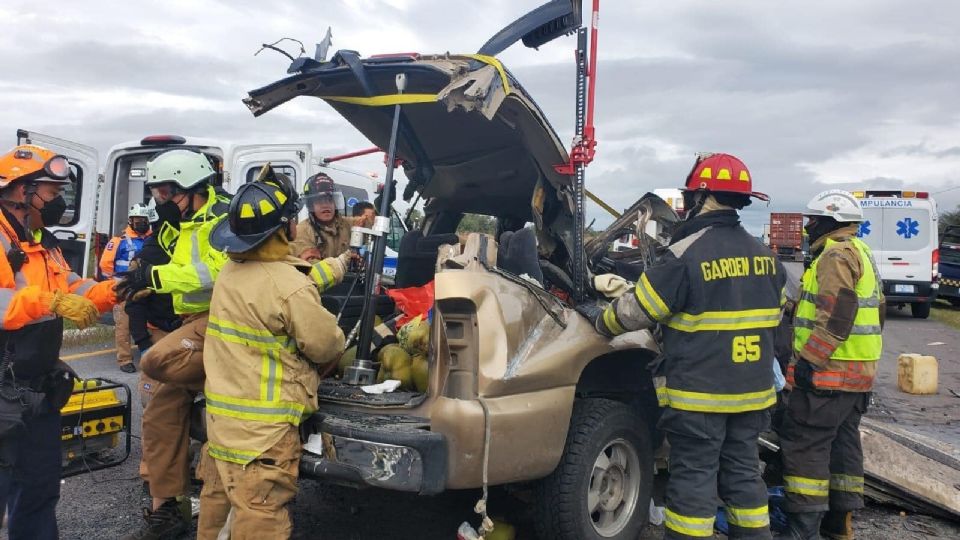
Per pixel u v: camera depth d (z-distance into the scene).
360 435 3.14
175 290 3.48
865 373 4.01
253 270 3.14
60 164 3.38
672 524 3.48
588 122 4.20
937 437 6.52
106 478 4.98
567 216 4.53
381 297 4.77
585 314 3.87
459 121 4.52
